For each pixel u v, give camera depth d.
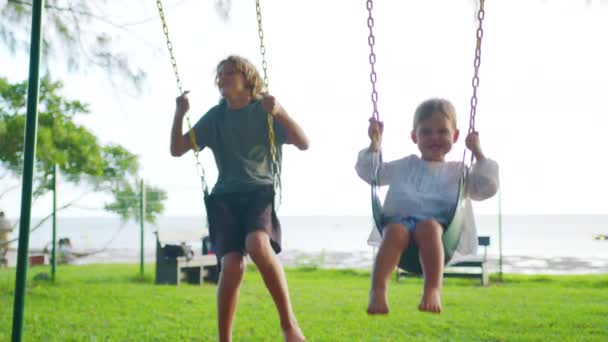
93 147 12.60
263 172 3.41
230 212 3.35
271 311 7.32
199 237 11.56
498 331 6.15
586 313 7.18
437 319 6.77
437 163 3.55
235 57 3.55
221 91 3.49
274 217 3.34
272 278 3.15
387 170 3.59
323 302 7.99
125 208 11.97
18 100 11.85
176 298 8.45
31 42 4.12
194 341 5.79
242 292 9.02
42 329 6.30
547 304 7.86
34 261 13.79
